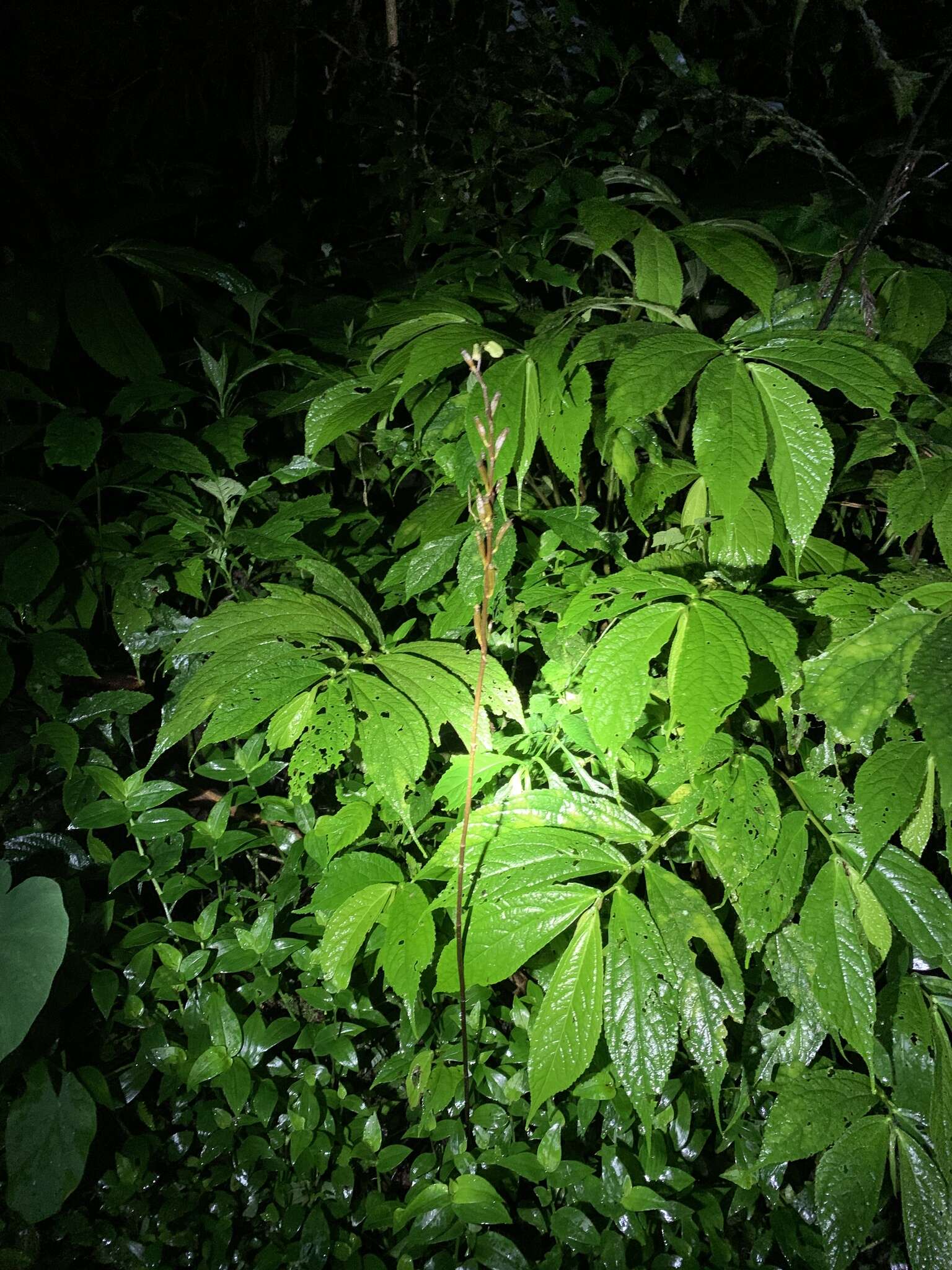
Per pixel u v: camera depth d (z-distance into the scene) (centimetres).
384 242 251
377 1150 173
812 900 134
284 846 186
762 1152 147
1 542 175
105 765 188
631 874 144
